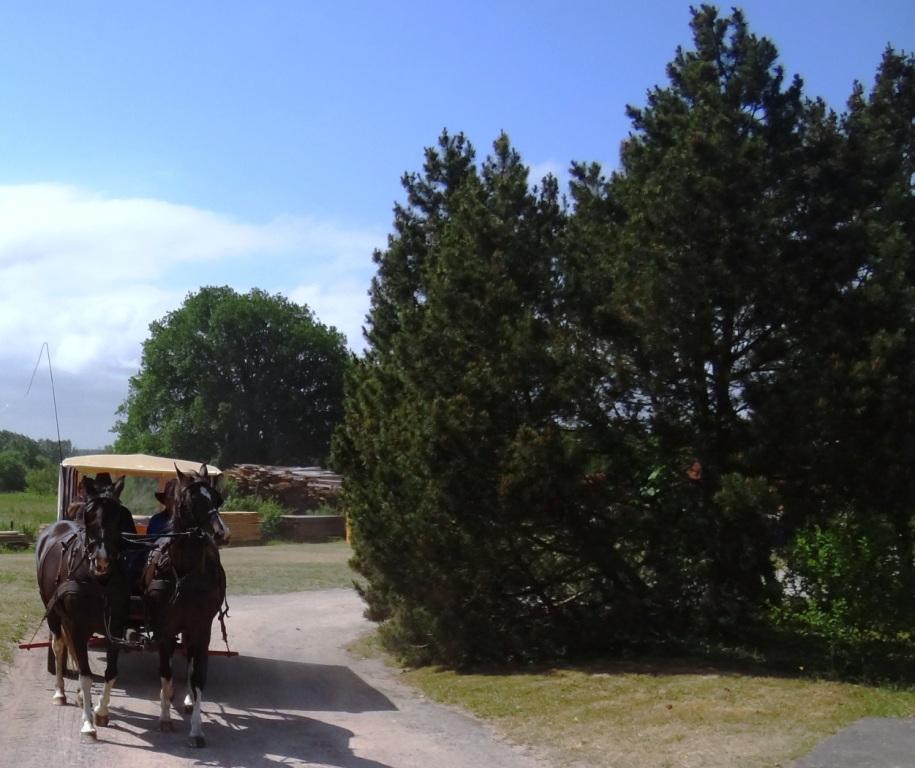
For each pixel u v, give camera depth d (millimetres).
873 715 10023
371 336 19234
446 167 19547
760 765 8641
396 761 9289
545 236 14945
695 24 14695
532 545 13859
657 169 13734
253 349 71062
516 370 13438
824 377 12477
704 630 13633
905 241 13008
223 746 9672
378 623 17812
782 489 13031
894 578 12453
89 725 9625
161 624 10117
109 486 10703
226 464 68562
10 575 24781
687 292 13055
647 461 13812
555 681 12508
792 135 13867
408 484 13727
